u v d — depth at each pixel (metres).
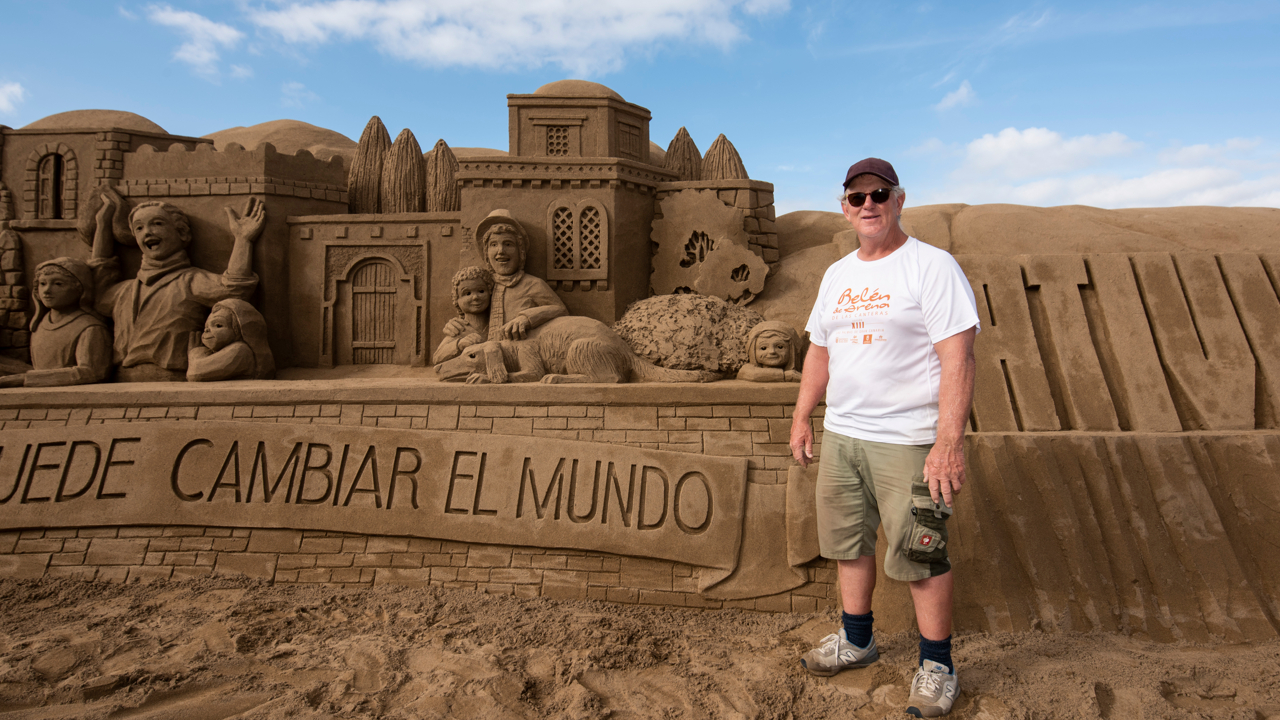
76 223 6.00
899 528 2.62
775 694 2.89
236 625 3.47
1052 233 5.72
